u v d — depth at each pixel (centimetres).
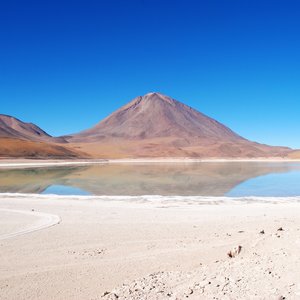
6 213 1608
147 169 5634
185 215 1524
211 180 3597
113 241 1130
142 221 1406
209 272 768
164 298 666
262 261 757
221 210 1652
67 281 834
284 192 2609
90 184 3216
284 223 1293
